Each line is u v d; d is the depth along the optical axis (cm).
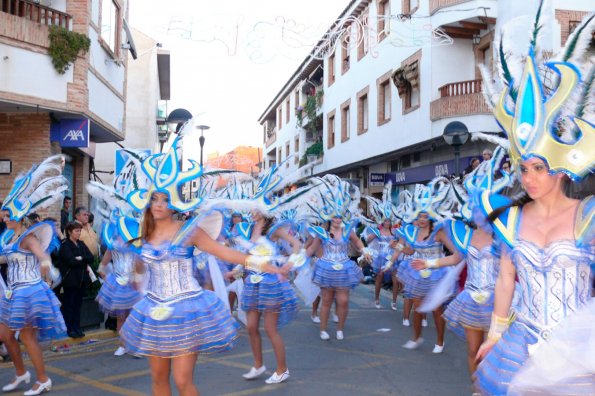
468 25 1564
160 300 385
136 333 382
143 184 462
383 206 1122
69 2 1201
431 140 1655
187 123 408
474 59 1638
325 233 801
